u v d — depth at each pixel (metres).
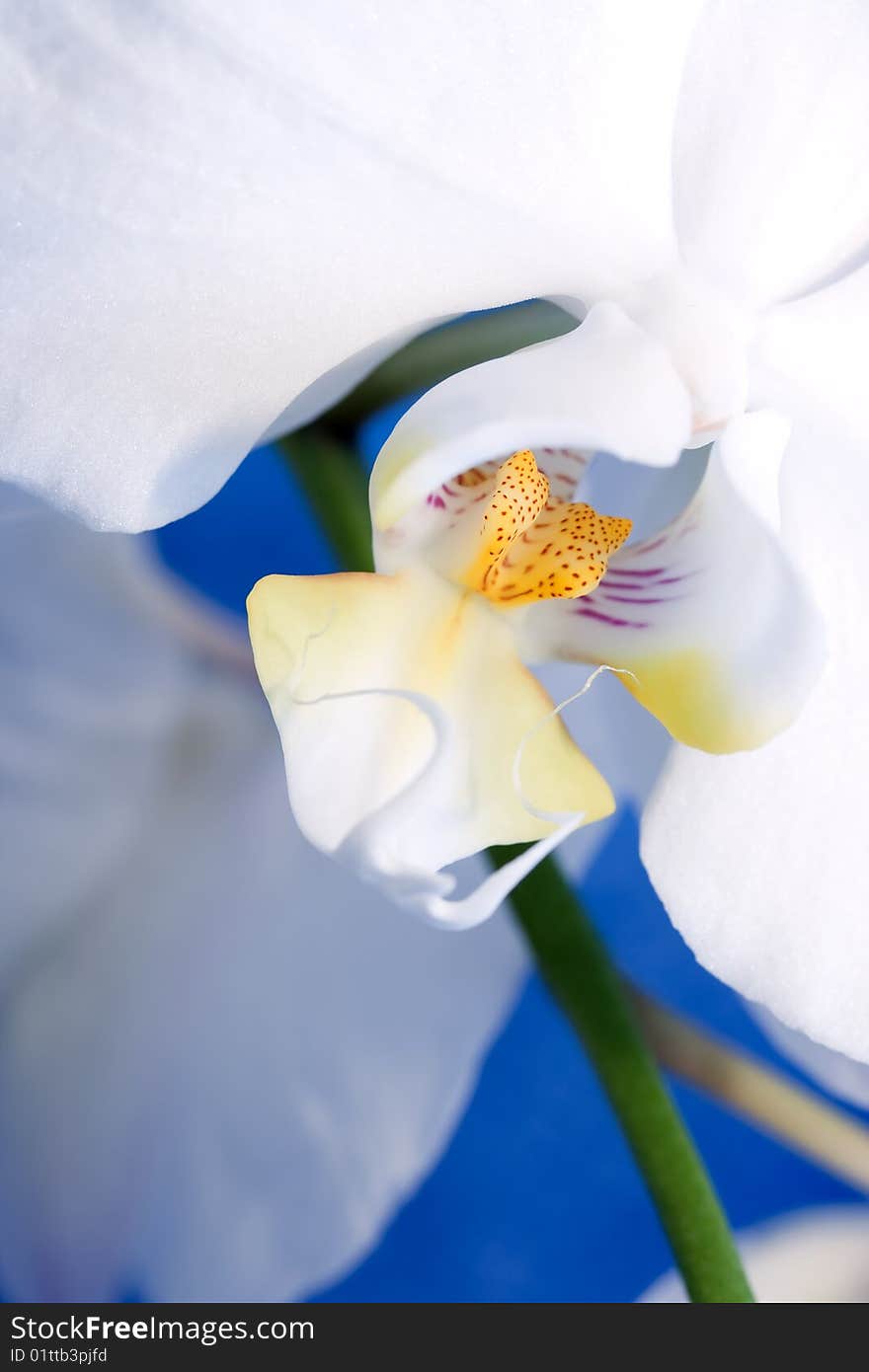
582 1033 0.17
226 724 0.24
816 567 0.17
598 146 0.16
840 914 0.17
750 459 0.16
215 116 0.15
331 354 0.16
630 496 0.19
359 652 0.16
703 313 0.16
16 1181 0.24
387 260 0.16
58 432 0.16
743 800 0.17
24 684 0.24
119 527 0.16
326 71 0.15
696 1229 0.17
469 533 0.16
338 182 0.16
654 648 0.16
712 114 0.16
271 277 0.16
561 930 0.17
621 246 0.16
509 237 0.16
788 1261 0.24
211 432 0.16
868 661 0.17
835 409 0.16
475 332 0.19
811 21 0.16
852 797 0.17
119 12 0.15
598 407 0.15
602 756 0.23
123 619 0.24
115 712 0.24
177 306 0.16
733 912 0.17
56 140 0.15
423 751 0.16
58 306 0.16
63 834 0.24
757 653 0.16
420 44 0.15
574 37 0.15
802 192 0.16
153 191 0.15
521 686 0.16
